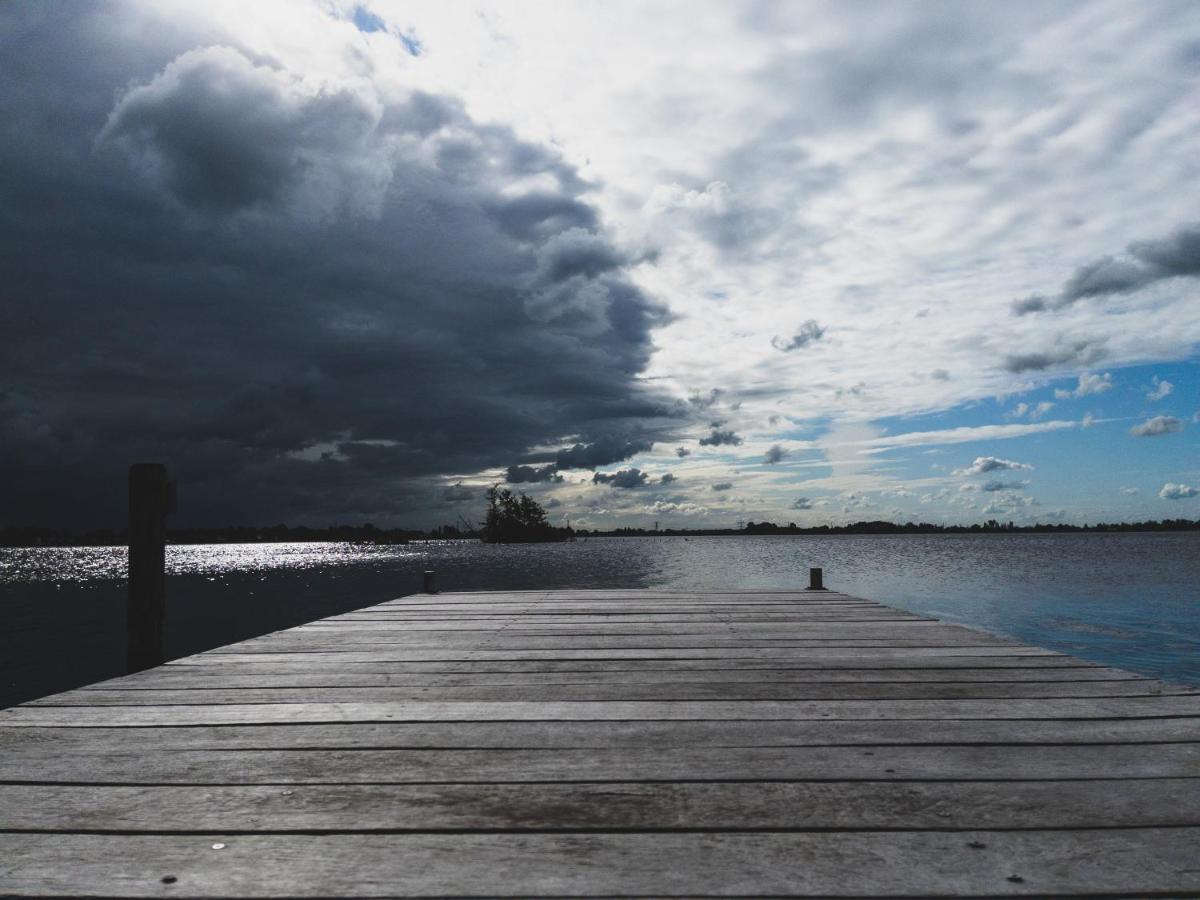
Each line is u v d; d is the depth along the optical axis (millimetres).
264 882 1450
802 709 2773
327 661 3787
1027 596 26484
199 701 2934
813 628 4840
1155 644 15062
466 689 3135
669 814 1784
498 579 33062
